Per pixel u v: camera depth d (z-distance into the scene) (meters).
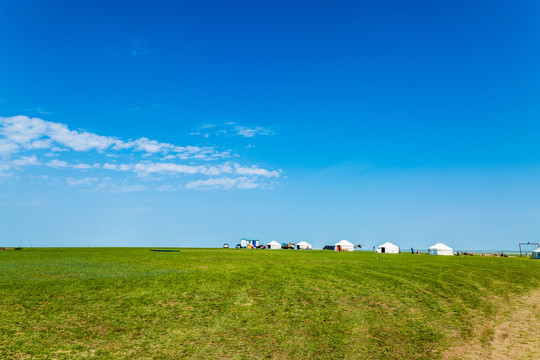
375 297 27.83
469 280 38.22
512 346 17.30
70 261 48.41
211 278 34.25
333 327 20.22
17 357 14.76
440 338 18.64
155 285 29.59
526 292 32.75
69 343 16.64
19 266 39.69
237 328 19.72
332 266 49.19
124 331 18.58
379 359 15.76
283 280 34.31
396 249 128.50
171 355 15.80
